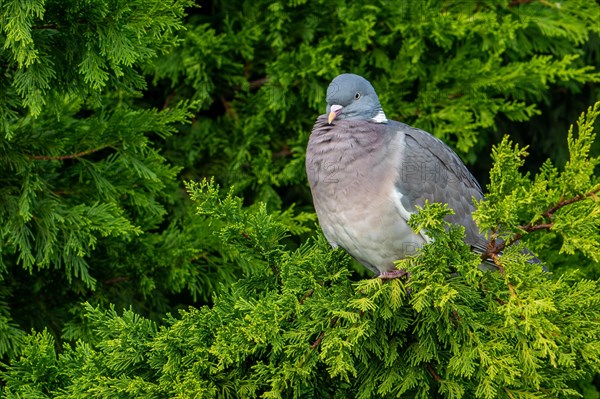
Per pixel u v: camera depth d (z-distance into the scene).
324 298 7.04
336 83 8.60
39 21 8.14
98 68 8.08
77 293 10.62
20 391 7.48
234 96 12.45
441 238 6.48
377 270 8.77
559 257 10.74
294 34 12.06
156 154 10.11
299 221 11.84
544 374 7.13
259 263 10.69
